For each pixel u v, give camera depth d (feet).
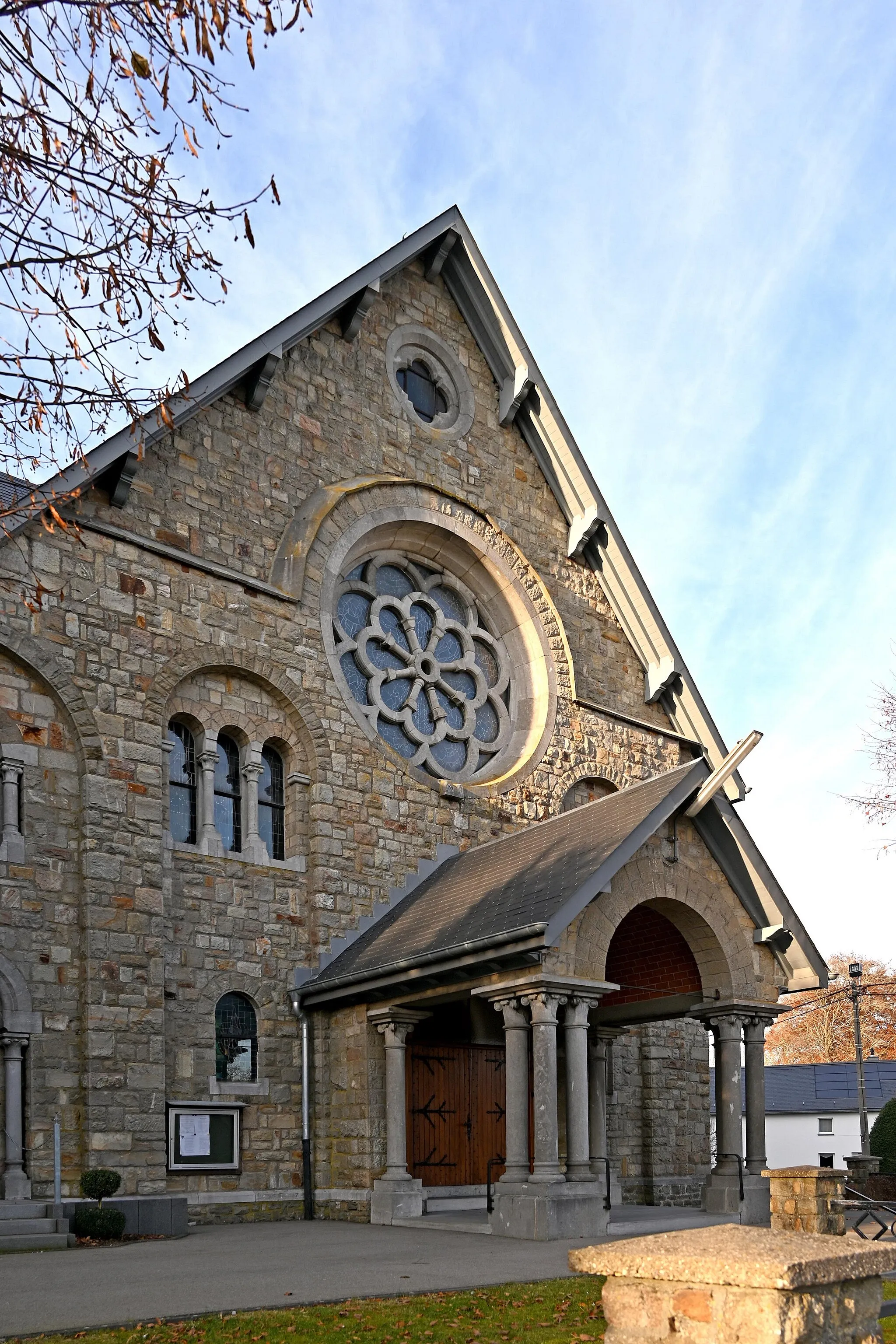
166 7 27.73
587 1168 55.36
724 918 64.23
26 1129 55.93
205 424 71.56
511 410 89.61
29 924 58.08
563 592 90.02
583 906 55.47
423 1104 68.39
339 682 73.67
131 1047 59.06
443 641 84.48
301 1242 52.54
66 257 28.99
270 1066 65.87
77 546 63.52
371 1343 31.30
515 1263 44.96
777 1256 18.52
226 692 69.36
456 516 84.07
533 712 85.51
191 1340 31.24
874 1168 84.64
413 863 74.13
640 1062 84.84
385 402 82.28
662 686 92.02
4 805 58.90
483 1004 68.39
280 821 71.15
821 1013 223.30
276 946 67.77
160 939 61.41
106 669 63.10
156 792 63.31
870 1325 19.67
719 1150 63.57
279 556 72.90
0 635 59.82
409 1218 60.54
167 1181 59.93
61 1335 31.71
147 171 29.55
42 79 28.58
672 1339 18.97
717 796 63.26
